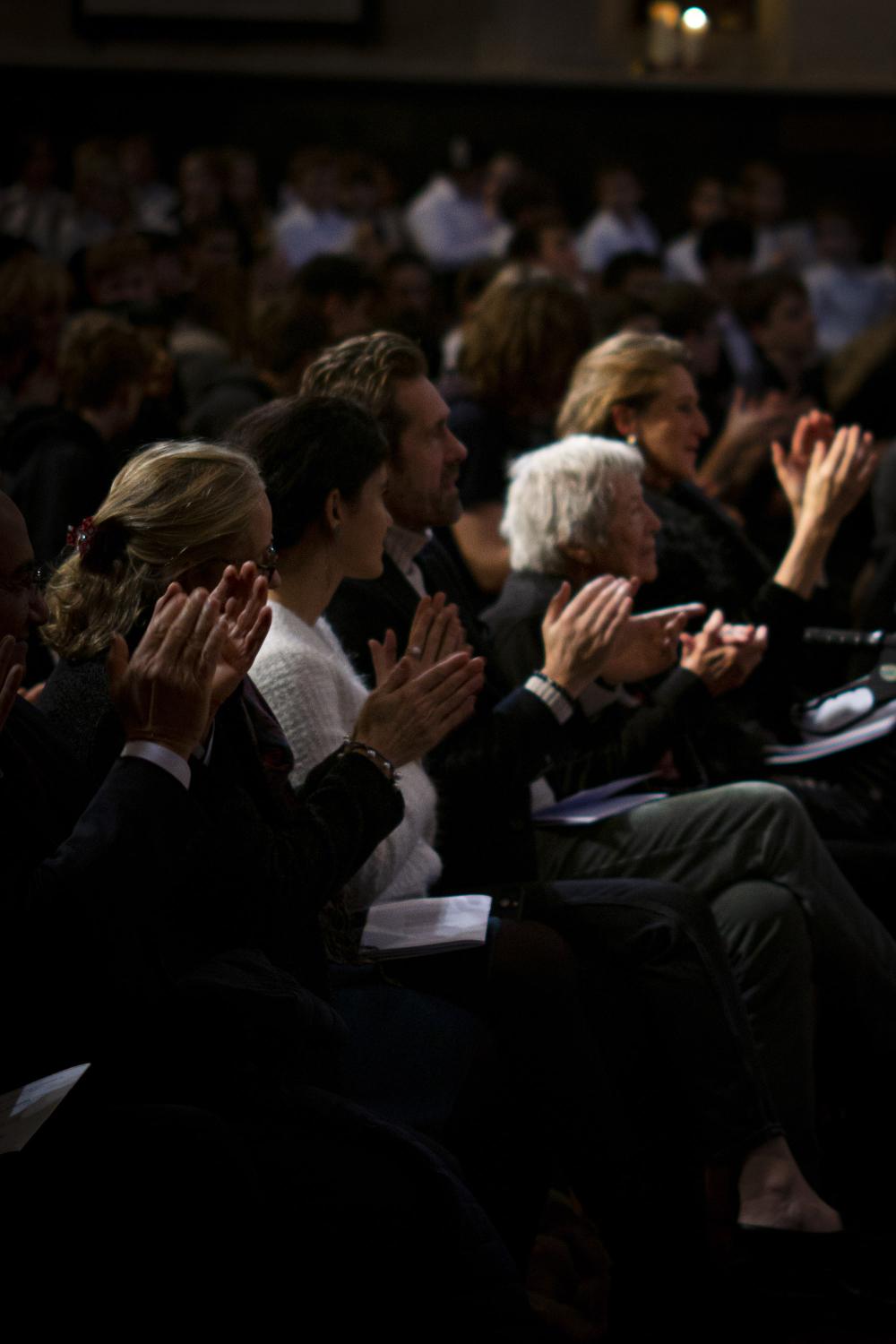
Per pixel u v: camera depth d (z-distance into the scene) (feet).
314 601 13.89
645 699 18.37
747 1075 14.51
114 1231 9.71
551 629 15.44
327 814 12.03
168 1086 10.87
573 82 58.29
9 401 24.04
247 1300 9.77
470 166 54.13
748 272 42.73
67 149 58.03
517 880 15.66
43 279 23.30
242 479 12.12
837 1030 16.51
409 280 38.60
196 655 10.48
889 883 17.79
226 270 30.71
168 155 58.44
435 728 12.72
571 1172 13.62
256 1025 10.90
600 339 29.53
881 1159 16.56
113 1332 9.66
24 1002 10.23
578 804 16.79
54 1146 9.87
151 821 10.21
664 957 14.62
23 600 11.09
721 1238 14.84
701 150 59.00
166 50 58.18
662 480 20.31
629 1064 14.71
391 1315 10.55
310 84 58.18
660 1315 13.80
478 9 59.57
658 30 58.85
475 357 23.53
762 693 19.61
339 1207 10.51
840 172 59.16
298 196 52.24
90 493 20.18
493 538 23.03
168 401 24.80
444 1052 12.82
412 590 15.85
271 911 11.44
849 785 18.85
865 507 28.40
